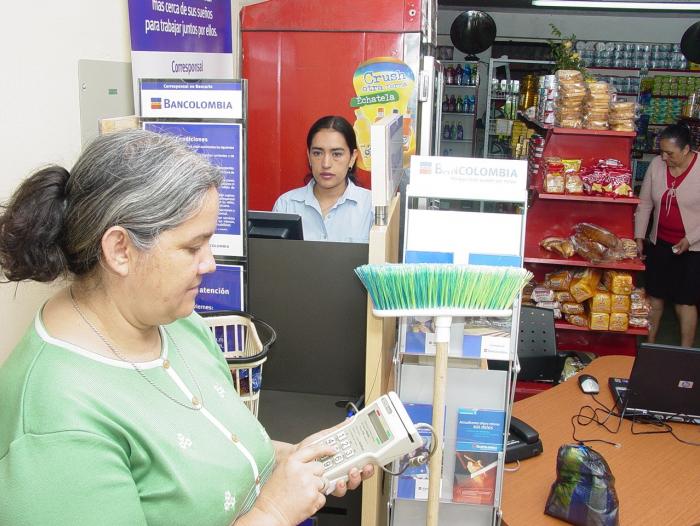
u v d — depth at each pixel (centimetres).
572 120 422
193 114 176
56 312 94
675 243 452
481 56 938
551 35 915
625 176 413
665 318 613
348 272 194
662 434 227
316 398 202
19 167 153
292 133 303
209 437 103
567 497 174
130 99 206
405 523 175
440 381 141
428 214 155
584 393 256
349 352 200
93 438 84
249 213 216
